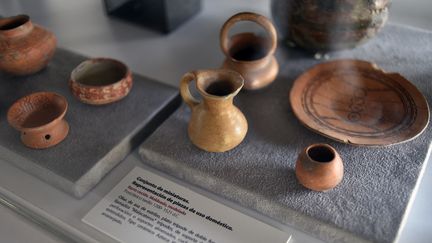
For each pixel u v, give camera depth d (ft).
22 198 3.03
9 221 3.08
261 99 3.45
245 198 2.83
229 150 3.04
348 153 2.97
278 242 2.66
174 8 4.42
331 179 2.64
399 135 2.99
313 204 2.69
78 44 4.46
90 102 3.33
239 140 2.99
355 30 3.46
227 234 2.71
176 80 3.91
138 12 4.56
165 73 4.00
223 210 2.86
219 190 2.92
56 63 3.93
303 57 3.87
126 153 3.26
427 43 3.93
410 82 3.31
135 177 3.08
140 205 2.90
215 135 2.91
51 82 3.71
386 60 3.76
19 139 3.20
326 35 3.52
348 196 2.72
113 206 2.90
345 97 3.34
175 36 4.51
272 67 3.42
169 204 2.90
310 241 2.70
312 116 3.18
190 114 3.35
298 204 2.69
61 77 3.76
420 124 3.02
